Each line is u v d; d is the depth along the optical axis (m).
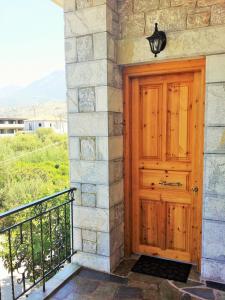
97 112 2.33
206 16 2.06
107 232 2.40
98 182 2.40
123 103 2.59
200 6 2.08
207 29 2.06
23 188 8.38
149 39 2.20
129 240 2.75
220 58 2.05
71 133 2.48
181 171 2.53
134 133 2.68
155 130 2.60
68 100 2.47
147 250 2.77
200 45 2.10
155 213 2.71
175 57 2.21
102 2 2.21
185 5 2.13
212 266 2.24
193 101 2.40
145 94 2.60
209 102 2.11
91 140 2.39
